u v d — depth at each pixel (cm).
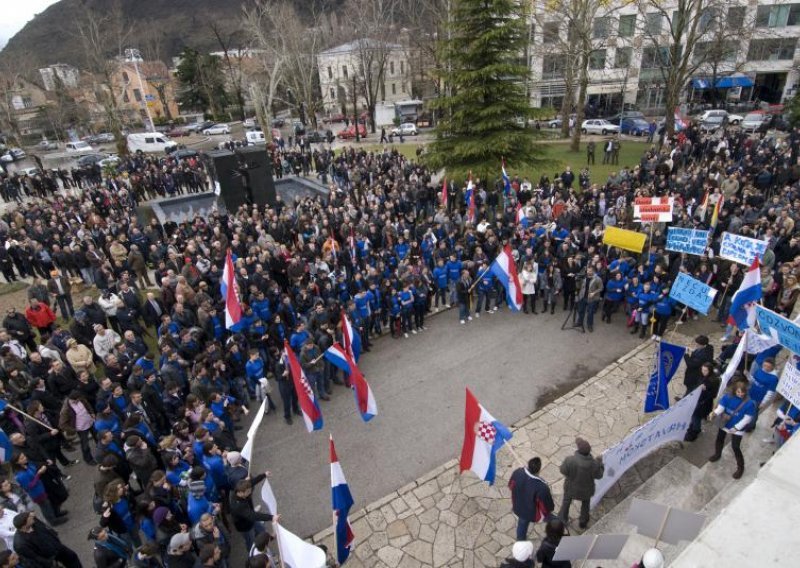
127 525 781
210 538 676
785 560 249
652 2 3114
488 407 1112
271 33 5538
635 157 3369
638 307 1338
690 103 5375
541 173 3009
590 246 1498
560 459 945
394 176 2742
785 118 3894
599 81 5253
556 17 3622
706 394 912
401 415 1111
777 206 1759
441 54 2395
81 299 1692
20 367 1070
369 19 5938
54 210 2258
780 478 294
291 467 986
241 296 1383
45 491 864
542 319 1487
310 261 1681
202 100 7681
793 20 4891
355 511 873
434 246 1703
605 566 700
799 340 802
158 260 1656
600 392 1127
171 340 1146
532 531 806
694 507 792
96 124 6794
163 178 2928
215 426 907
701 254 1303
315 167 3403
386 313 1446
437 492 898
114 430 914
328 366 1187
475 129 2323
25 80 7269
